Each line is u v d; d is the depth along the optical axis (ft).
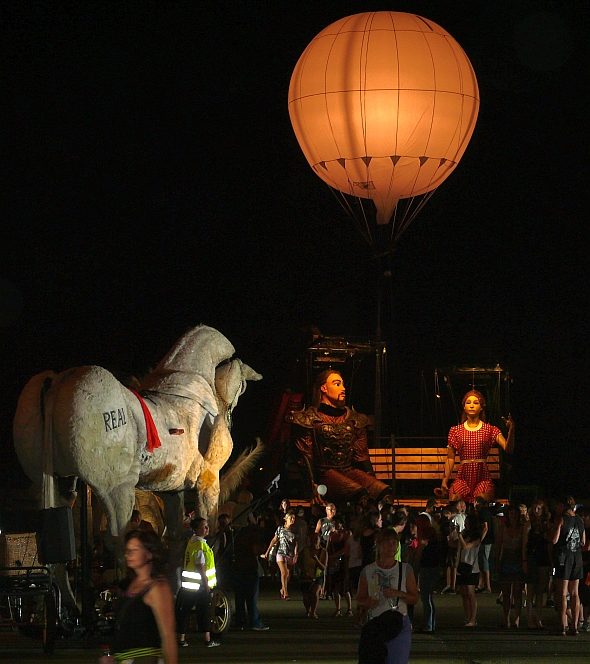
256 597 58.65
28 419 49.78
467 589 60.75
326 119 98.78
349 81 96.63
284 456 112.16
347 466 108.58
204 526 51.42
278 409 114.11
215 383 62.90
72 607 50.44
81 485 50.72
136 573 25.38
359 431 109.50
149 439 51.70
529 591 60.49
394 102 95.96
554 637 56.49
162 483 54.03
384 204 107.86
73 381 49.29
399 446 127.85
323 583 66.08
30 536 55.72
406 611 32.94
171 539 58.18
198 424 56.70
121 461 50.06
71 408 48.60
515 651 50.75
